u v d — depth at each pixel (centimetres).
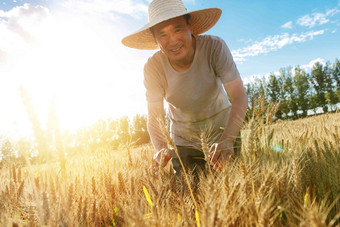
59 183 152
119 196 179
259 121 224
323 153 168
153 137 268
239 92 222
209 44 235
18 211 165
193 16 256
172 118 291
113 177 214
